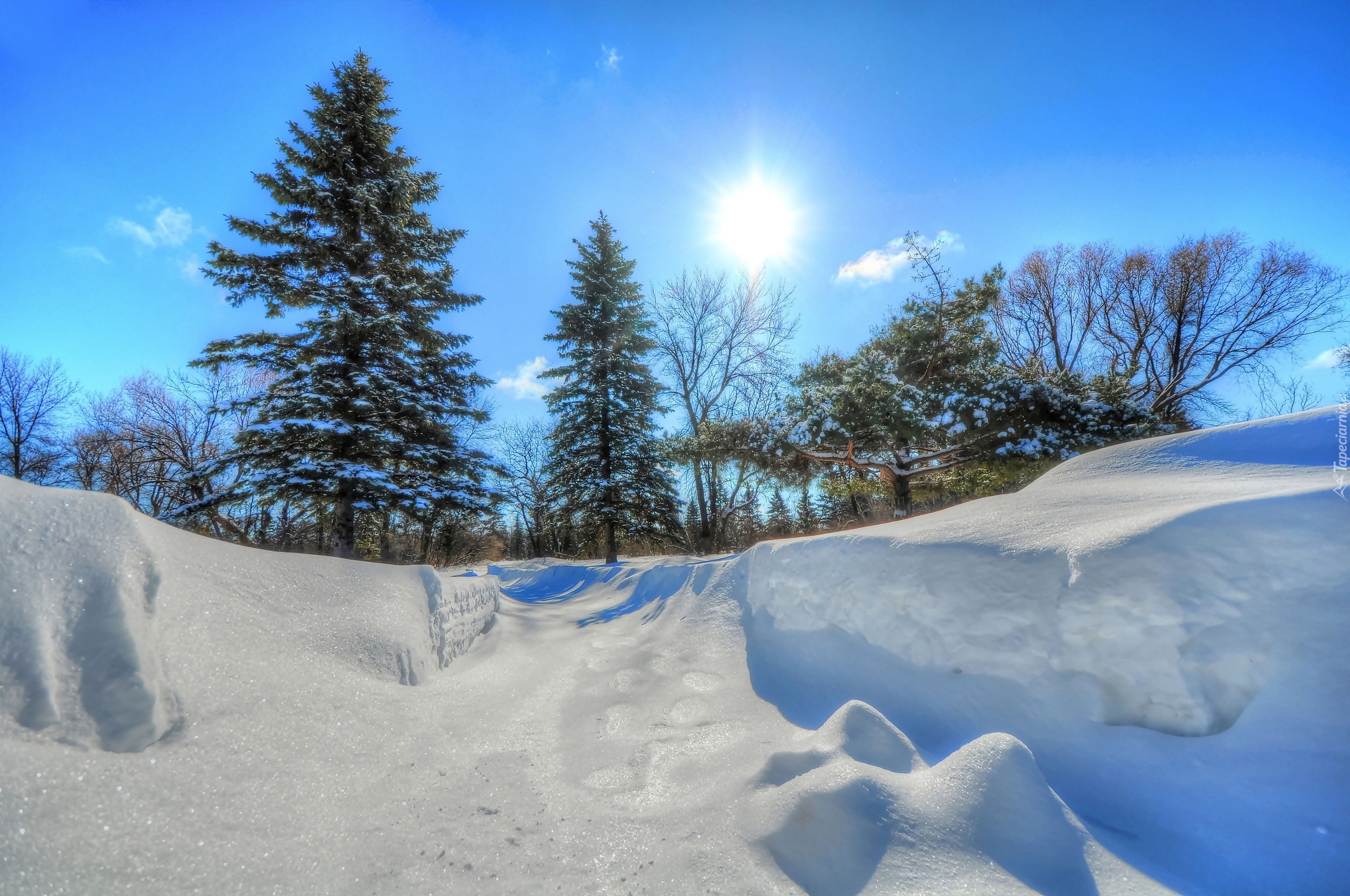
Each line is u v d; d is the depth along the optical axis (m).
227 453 9.66
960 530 2.55
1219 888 1.33
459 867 1.41
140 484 15.80
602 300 16.16
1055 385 10.97
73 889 1.00
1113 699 1.77
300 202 10.97
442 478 11.45
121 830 1.13
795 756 1.88
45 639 1.34
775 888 1.34
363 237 11.78
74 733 1.24
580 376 16.59
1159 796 1.58
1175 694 1.65
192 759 1.37
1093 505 2.49
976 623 2.18
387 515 11.80
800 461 11.24
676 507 16.30
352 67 12.27
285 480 9.39
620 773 2.07
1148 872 1.36
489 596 5.02
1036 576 2.08
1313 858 1.29
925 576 2.45
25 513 1.56
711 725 2.55
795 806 1.54
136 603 1.53
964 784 1.57
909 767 1.78
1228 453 2.78
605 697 2.95
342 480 9.77
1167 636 1.69
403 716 2.12
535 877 1.40
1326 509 1.62
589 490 15.01
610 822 1.69
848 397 9.53
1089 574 1.90
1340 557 1.54
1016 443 9.48
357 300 10.86
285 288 10.47
